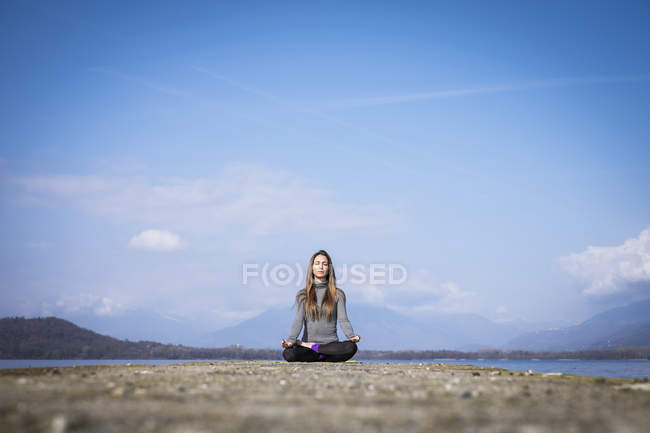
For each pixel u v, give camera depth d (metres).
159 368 9.05
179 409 4.16
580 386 6.10
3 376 6.77
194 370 8.53
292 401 4.66
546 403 4.60
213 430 3.34
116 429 3.39
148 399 4.74
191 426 3.47
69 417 3.68
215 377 7.02
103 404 4.39
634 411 4.14
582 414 3.98
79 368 8.60
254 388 5.69
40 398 4.69
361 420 3.69
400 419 3.73
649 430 3.35
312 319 12.90
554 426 3.48
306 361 12.48
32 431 3.36
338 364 11.48
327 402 4.62
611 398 4.98
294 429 3.37
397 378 7.10
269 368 9.35
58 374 7.27
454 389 5.64
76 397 4.79
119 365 9.53
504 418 3.78
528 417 3.83
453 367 10.27
